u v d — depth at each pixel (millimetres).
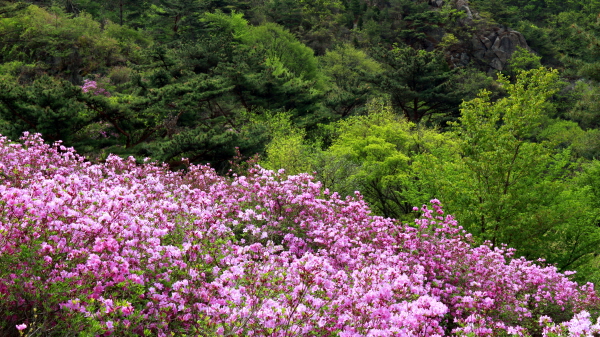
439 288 8008
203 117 28000
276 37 56719
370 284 5277
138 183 8469
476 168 14461
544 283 9250
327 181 17984
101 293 4500
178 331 4578
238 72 28219
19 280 4141
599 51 28078
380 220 8938
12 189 5254
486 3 107688
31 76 39750
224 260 5762
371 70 61500
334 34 84188
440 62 40406
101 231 4922
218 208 7766
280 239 8461
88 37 45812
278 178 9859
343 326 4758
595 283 13578
